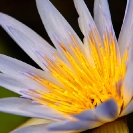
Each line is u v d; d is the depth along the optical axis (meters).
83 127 0.30
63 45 0.32
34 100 0.31
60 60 0.32
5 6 0.36
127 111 0.30
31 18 0.36
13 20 0.33
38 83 0.32
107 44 0.32
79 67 0.32
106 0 0.33
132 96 0.30
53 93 0.32
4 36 0.36
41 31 0.36
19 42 0.33
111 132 0.30
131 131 0.33
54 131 0.30
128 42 0.32
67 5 0.36
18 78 0.32
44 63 0.32
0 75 0.32
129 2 0.32
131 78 0.30
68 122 0.29
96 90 0.31
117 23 0.36
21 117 0.34
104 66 0.32
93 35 0.32
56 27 0.33
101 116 0.30
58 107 0.31
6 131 0.34
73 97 0.31
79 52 0.32
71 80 0.32
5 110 0.31
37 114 0.30
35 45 0.33
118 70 0.31
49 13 0.33
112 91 0.31
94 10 0.33
